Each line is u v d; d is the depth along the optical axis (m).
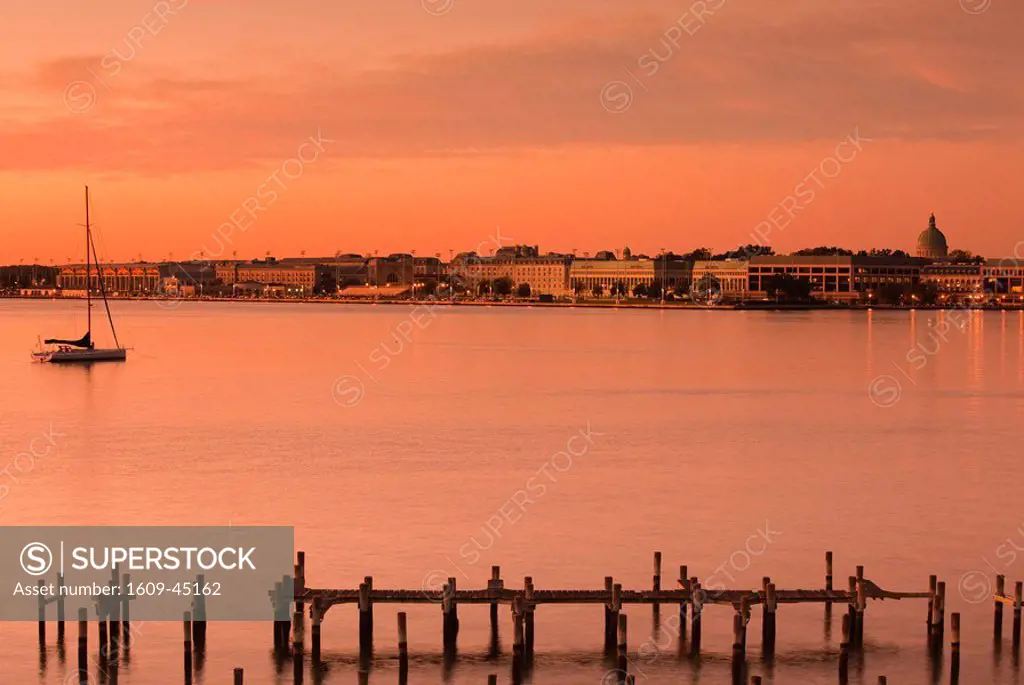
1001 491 106.31
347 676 63.34
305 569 79.69
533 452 126.69
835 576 78.81
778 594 68.00
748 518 94.50
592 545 85.75
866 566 81.56
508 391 189.62
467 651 66.38
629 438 137.38
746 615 67.56
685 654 66.19
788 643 67.75
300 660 65.25
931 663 65.38
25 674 63.41
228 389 192.12
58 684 62.25
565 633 69.06
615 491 104.62
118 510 97.00
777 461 121.62
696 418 156.25
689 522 92.88
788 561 82.12
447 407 167.38
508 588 75.06
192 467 116.62
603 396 182.75
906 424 151.50
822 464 120.00
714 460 122.00
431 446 130.38
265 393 186.00
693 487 106.81
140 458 122.12
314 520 93.12
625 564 81.00
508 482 108.69
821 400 178.50
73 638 68.38
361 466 117.31
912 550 85.62
